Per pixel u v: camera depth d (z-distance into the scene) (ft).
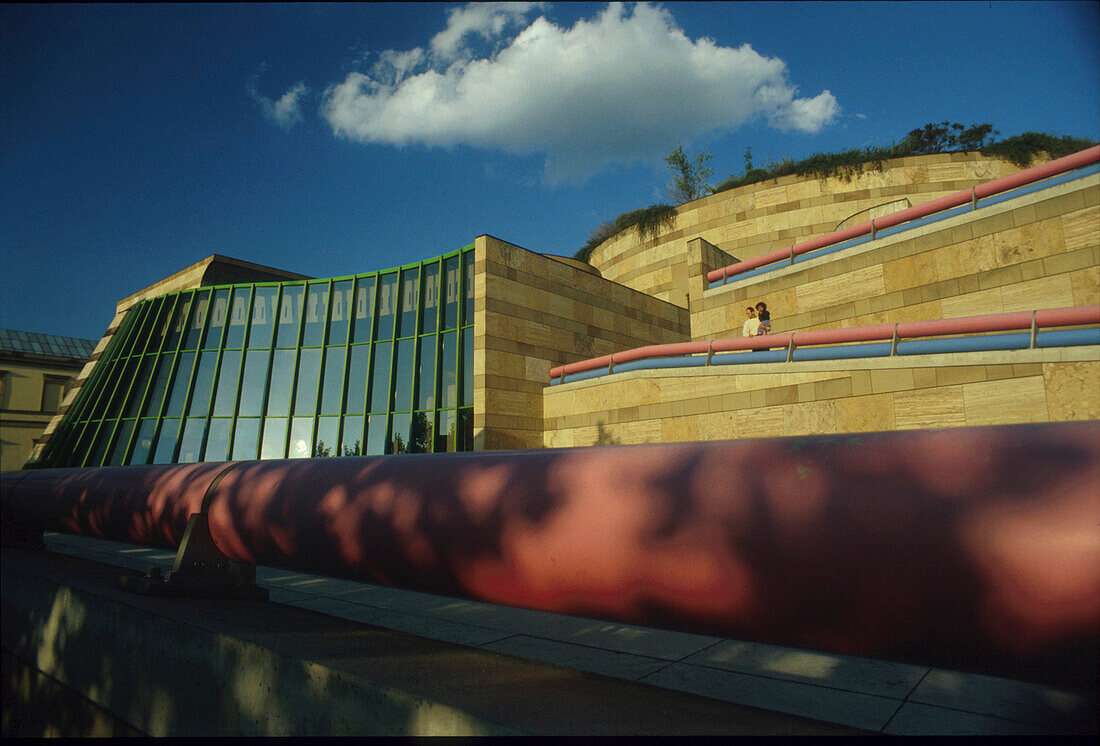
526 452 7.43
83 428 77.30
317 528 8.96
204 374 74.28
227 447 69.31
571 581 6.31
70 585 11.82
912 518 4.38
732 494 5.24
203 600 10.89
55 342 171.94
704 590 5.39
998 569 4.03
